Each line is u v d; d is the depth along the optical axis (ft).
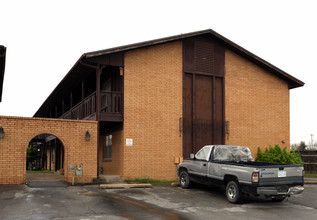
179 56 58.03
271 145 64.64
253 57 63.10
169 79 56.59
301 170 34.86
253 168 33.04
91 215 28.60
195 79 59.31
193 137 57.41
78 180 47.67
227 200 37.47
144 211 30.78
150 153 53.42
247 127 62.75
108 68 58.80
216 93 61.00
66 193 38.75
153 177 53.11
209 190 43.78
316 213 32.24
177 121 56.39
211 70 60.70
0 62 48.14
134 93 53.26
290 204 36.52
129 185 44.91
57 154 81.71
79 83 67.26
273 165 35.86
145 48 55.11
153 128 54.19
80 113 62.95
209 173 39.93
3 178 43.42
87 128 49.14
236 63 63.36
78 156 48.11
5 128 43.91
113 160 55.77
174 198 37.88
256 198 39.52
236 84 62.75
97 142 49.62
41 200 34.19
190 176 43.93
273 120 65.51
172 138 55.62
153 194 40.16
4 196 35.88
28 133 45.16
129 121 52.37
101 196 37.45
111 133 57.52
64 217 27.71
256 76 65.00
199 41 60.23
